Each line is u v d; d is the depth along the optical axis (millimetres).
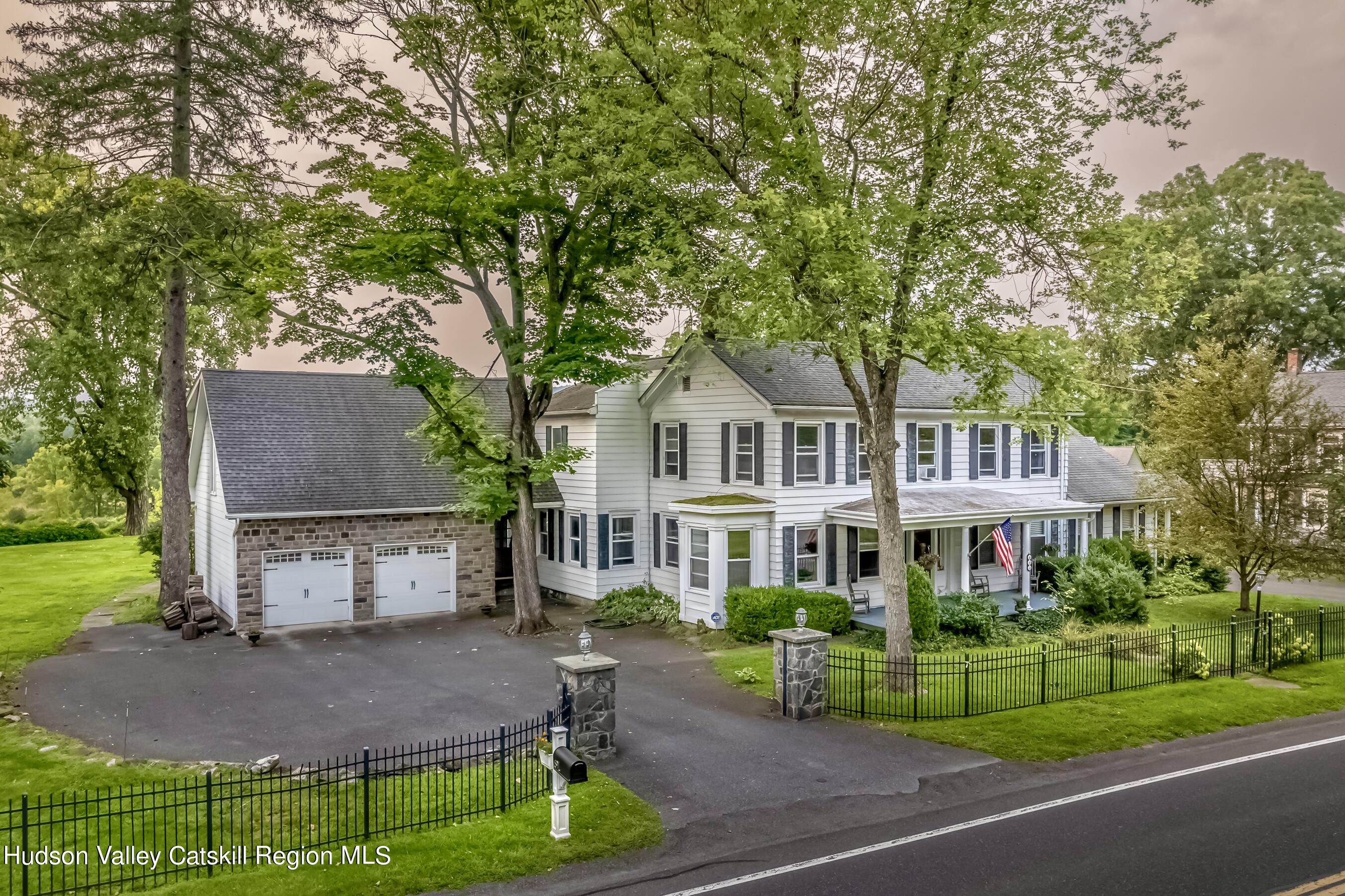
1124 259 13352
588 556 25688
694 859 8648
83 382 36062
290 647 19828
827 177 13539
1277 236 44562
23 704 14742
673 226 15344
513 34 19094
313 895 7680
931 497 23469
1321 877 8078
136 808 9734
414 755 11812
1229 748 12344
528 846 8766
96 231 21953
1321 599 26141
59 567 34406
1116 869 8289
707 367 23953
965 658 16109
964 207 14430
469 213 17953
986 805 10094
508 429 28531
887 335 12867
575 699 11484
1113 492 29266
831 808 10000
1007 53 13672
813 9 13602
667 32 14250
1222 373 22453
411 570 24047
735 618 20234
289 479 22953
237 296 22000
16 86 20312
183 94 22469
